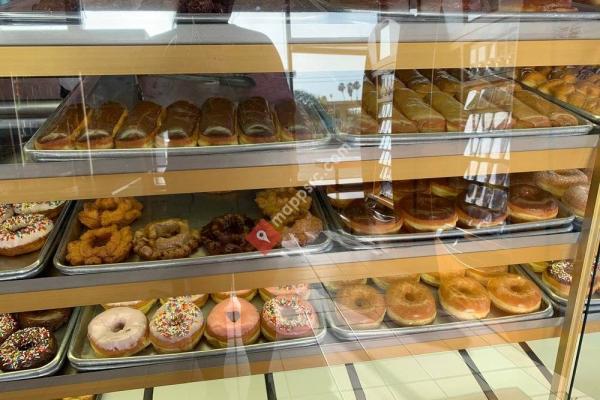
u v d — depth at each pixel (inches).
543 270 60.5
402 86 51.5
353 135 46.0
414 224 53.4
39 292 46.1
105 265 47.1
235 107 47.8
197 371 51.7
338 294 57.7
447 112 48.6
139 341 51.1
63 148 41.3
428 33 42.2
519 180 56.6
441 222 53.2
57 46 36.3
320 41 40.7
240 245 50.1
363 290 58.1
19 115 42.4
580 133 48.9
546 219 54.3
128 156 42.0
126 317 52.4
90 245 49.2
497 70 49.1
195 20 37.9
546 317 56.9
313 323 55.3
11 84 41.5
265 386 52.7
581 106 51.0
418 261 52.5
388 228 52.3
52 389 48.6
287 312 55.2
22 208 52.0
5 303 45.9
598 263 52.8
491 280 59.5
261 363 53.0
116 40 36.9
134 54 37.5
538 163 49.4
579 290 54.4
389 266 52.2
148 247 49.0
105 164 41.9
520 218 54.9
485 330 56.6
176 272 48.1
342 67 42.2
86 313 54.6
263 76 47.8
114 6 36.8
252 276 49.6
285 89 48.4
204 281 48.8
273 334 54.1
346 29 40.9
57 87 43.7
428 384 53.7
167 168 42.9
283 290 56.8
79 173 41.7
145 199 54.1
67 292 46.7
